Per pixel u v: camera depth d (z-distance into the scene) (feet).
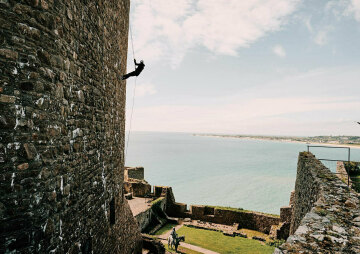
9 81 8.44
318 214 14.16
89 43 15.01
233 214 73.61
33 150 9.43
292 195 65.98
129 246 29.27
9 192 8.48
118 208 24.91
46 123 10.15
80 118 13.78
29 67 9.19
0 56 8.13
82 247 14.23
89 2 14.79
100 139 17.87
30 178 9.30
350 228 12.39
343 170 39.04
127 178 88.99
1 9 8.16
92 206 16.08
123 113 27.53
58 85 11.00
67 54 11.84
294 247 10.50
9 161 8.45
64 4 11.31
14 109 8.61
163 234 64.28
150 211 70.44
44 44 9.93
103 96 18.43
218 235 64.18
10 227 8.57
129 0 28.71
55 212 10.85
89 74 15.16
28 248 9.18
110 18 19.86
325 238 11.32
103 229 18.84
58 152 11.10
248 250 53.36
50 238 10.44
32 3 9.24
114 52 21.66
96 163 16.96
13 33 8.55
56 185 10.92
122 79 25.71
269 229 68.23
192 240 59.21
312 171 24.75
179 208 81.30
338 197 16.78
